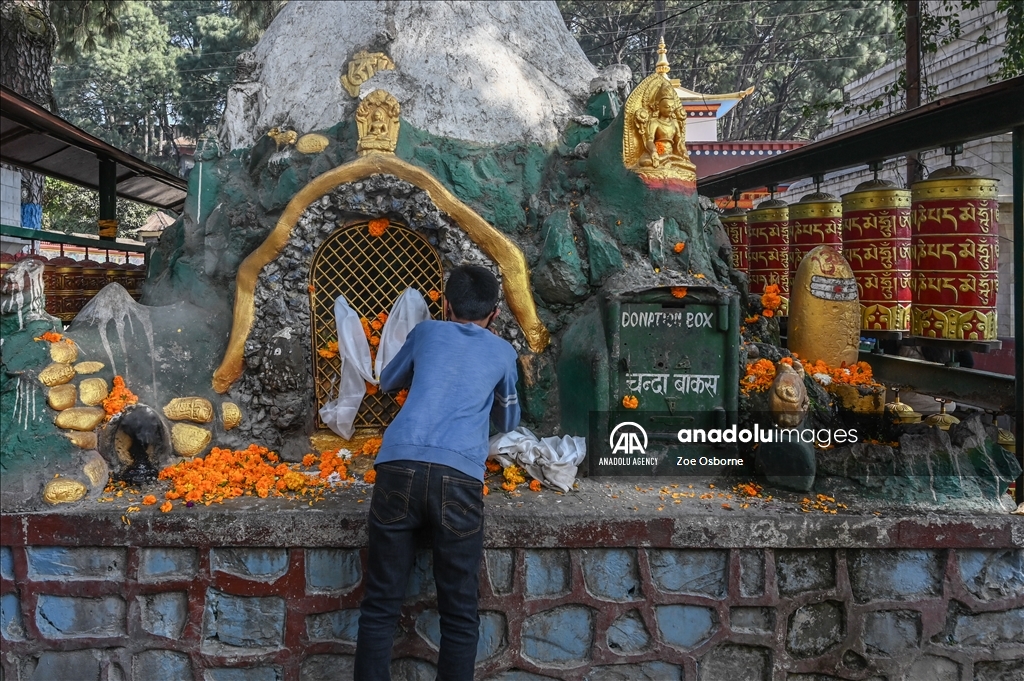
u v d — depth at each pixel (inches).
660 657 93.8
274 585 93.0
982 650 93.8
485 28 135.6
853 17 711.7
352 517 92.1
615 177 119.4
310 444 117.1
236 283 117.7
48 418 97.2
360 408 118.8
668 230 118.3
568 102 138.2
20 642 93.2
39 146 186.7
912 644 94.0
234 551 93.5
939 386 143.3
